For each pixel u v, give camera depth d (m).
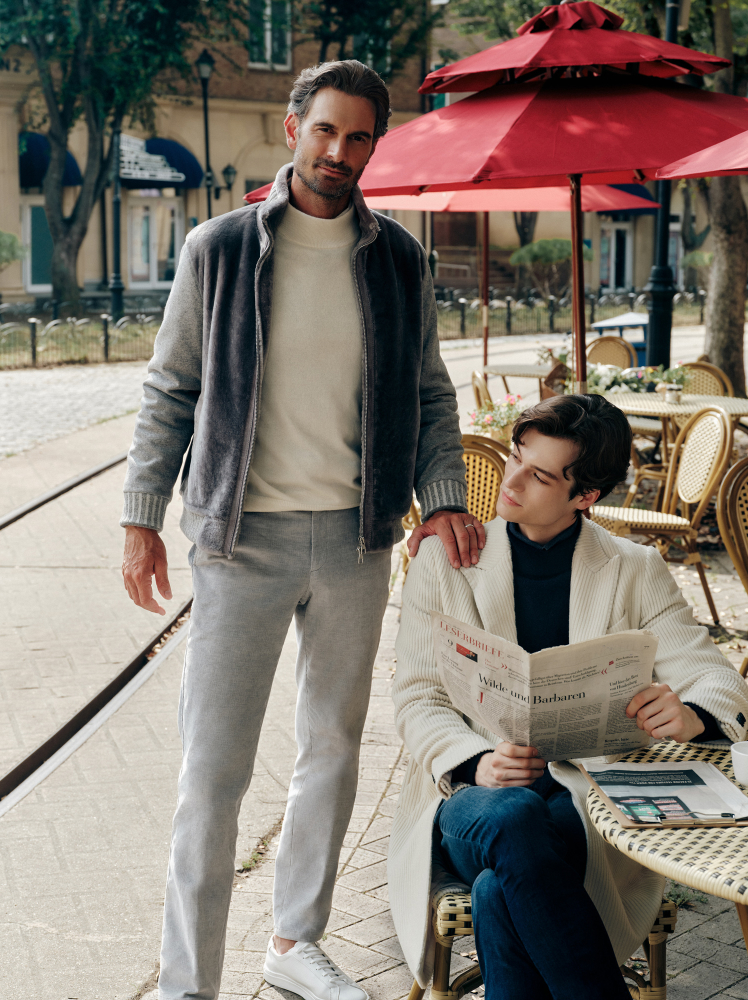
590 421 2.20
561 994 1.85
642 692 2.03
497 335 23.12
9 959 2.76
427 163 3.94
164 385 2.38
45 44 23.42
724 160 3.59
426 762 2.24
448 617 2.05
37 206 28.30
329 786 2.56
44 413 12.31
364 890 3.09
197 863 2.34
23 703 4.45
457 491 2.54
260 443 2.32
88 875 3.18
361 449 2.38
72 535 7.12
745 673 4.76
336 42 29.30
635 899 2.26
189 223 30.41
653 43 4.30
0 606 5.70
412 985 2.49
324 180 2.23
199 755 2.35
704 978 2.68
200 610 2.38
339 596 2.42
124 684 4.87
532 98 4.16
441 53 31.59
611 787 1.99
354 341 2.33
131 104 24.89
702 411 5.89
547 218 35.75
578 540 2.35
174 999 2.37
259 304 2.25
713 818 1.86
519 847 1.94
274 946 2.65
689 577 6.48
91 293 28.75
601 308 27.91
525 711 1.97
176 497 8.22
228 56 29.06
